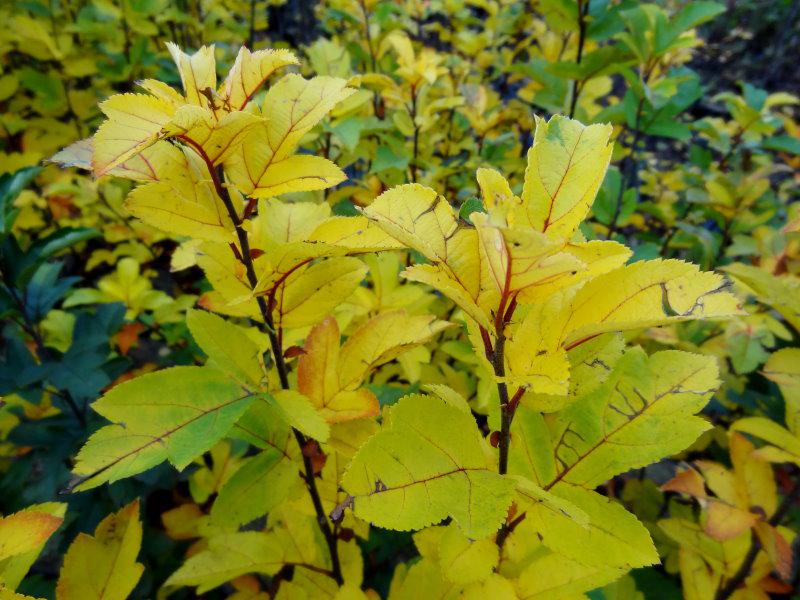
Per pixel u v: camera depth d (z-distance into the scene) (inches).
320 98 8.5
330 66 21.0
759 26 75.2
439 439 8.2
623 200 22.9
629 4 20.2
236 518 10.5
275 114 8.4
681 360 9.0
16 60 36.8
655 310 7.3
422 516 7.6
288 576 16.2
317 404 10.9
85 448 7.7
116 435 7.9
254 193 8.7
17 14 35.3
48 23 34.5
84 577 10.7
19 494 18.3
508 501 7.8
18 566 9.9
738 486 14.4
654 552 8.2
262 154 8.5
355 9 27.7
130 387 8.3
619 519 8.5
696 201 25.0
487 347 8.0
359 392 10.9
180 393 8.5
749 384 23.0
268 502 10.7
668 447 8.6
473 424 8.4
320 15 41.0
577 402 9.3
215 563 12.8
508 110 26.1
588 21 20.1
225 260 10.3
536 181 7.3
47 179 30.7
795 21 71.1
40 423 19.2
